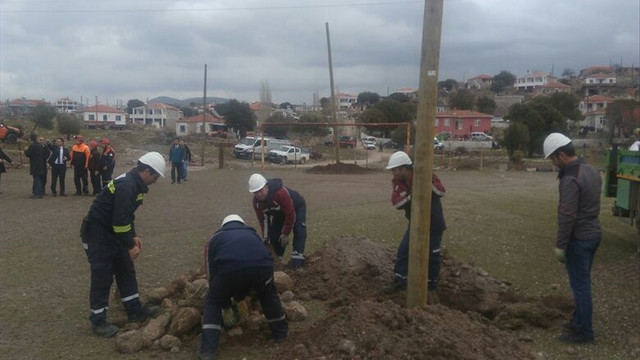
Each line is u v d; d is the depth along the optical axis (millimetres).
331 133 73000
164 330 5547
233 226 5367
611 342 5613
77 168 17781
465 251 9344
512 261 8789
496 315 6293
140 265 8500
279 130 71875
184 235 10891
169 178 26125
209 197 17594
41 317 6238
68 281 7625
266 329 5648
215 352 5113
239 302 5758
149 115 132375
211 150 57188
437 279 6805
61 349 5383
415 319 4957
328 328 5102
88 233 5723
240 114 85125
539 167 36531
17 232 11164
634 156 9227
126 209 5562
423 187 5484
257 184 7020
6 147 39812
